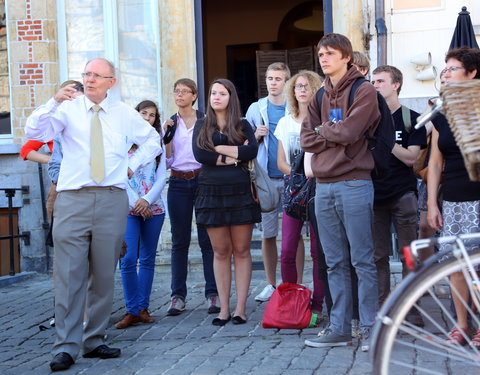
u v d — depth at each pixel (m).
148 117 6.52
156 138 5.65
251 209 6.11
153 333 6.05
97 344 5.29
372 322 5.04
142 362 5.06
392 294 3.28
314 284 6.19
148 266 6.52
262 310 6.69
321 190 5.11
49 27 9.68
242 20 15.62
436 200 5.31
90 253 5.30
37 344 5.92
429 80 8.88
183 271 6.86
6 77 10.02
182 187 6.85
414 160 5.65
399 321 3.24
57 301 5.14
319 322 6.09
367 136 5.00
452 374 3.71
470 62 4.86
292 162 6.37
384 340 3.24
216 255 6.27
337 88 5.03
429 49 8.92
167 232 9.26
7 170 9.73
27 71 9.71
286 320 5.90
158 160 6.56
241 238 6.18
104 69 5.25
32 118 5.18
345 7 9.08
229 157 6.06
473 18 8.84
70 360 5.04
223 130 6.13
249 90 15.69
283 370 4.64
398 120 5.77
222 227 6.14
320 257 5.59
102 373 4.84
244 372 4.64
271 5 15.51
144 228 6.55
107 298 5.32
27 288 8.73
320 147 5.02
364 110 4.85
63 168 5.24
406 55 8.97
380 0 8.91
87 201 5.18
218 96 6.10
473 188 4.95
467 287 3.42
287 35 15.56
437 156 5.29
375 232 5.84
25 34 9.69
